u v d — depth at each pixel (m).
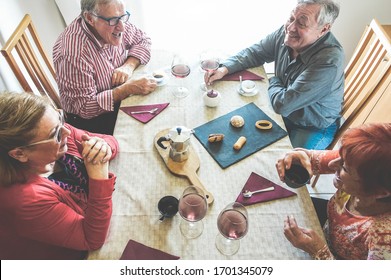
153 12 2.41
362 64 1.81
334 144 1.86
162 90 1.61
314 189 2.12
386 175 0.87
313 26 1.48
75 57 1.57
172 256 0.99
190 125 1.42
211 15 2.45
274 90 1.62
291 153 1.27
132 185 1.18
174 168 1.23
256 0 2.36
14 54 2.07
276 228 1.07
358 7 2.46
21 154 0.91
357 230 1.04
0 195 0.91
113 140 1.31
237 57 1.77
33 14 2.24
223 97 1.59
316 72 1.54
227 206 1.03
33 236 0.96
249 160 1.29
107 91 1.61
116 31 1.58
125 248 1.00
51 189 1.03
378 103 2.29
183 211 1.01
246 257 1.00
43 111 0.92
